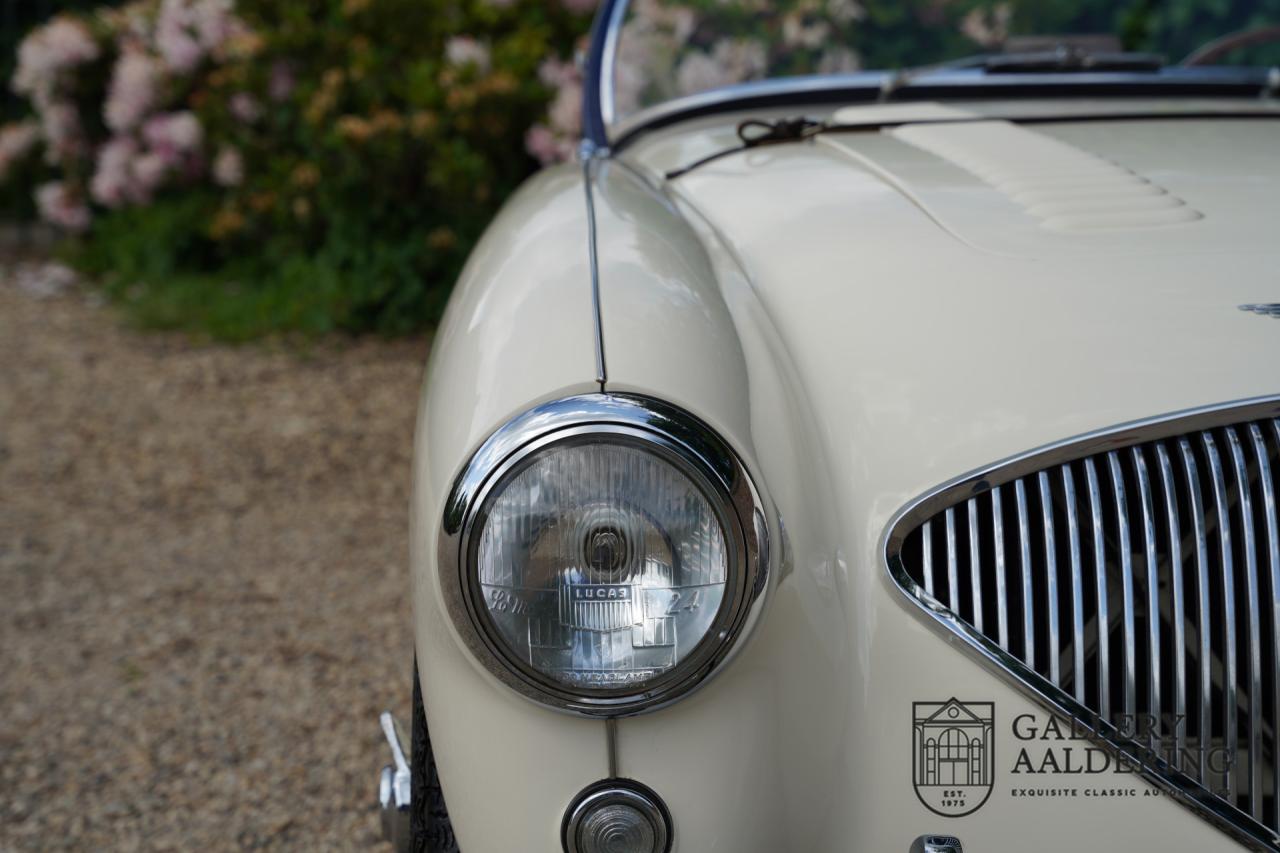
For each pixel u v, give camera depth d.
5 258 6.43
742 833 1.08
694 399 1.09
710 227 1.57
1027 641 1.10
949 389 1.17
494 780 1.08
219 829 2.02
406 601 2.83
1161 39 2.46
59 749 2.26
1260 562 1.11
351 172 4.70
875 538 1.13
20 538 3.22
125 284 5.58
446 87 4.58
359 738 2.27
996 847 1.10
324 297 4.82
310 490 3.52
